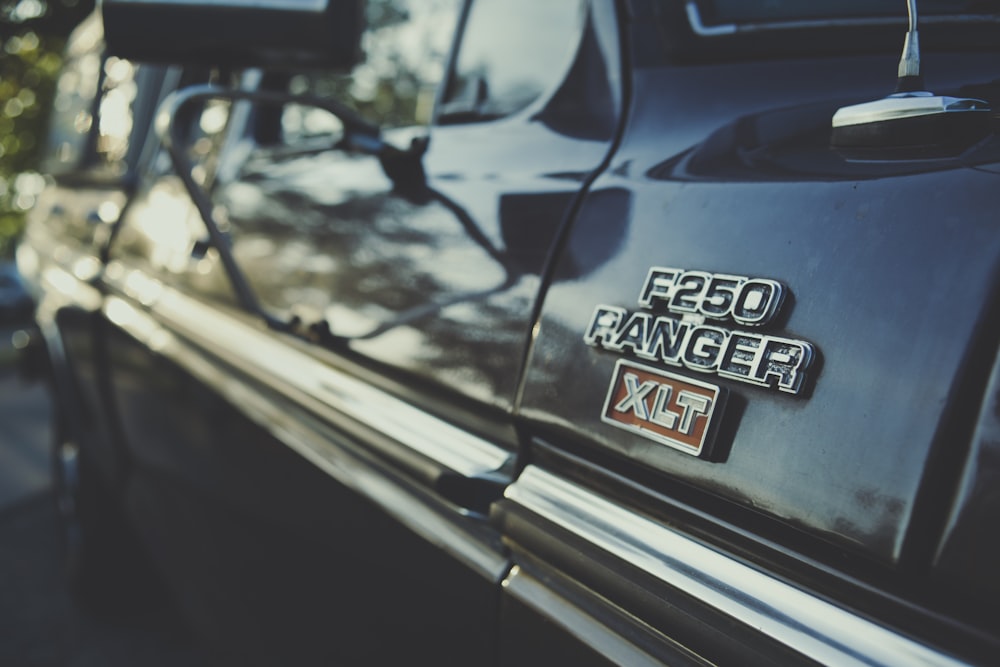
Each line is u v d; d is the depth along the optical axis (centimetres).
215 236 130
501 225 102
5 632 312
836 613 63
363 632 118
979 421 58
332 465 123
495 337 97
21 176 1853
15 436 627
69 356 302
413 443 108
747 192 78
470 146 117
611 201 90
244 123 193
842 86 83
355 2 120
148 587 328
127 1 122
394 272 117
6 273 1686
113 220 270
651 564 75
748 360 70
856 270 67
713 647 68
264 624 154
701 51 96
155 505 220
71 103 432
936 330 61
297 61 124
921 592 59
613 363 82
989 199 62
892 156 70
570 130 104
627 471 81
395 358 112
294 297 140
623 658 75
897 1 84
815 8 89
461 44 130
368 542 114
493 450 98
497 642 91
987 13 79
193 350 186
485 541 94
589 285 87
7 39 1520
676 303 77
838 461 63
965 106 67
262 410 149
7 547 393
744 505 68
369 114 172
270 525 145
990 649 56
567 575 83
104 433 268
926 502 58
